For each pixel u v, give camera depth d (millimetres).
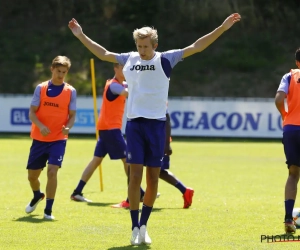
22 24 109625
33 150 21938
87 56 103000
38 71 100375
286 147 18719
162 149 17297
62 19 111000
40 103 21688
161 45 106562
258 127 78750
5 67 100500
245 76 100500
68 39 106375
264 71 101500
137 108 17156
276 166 46031
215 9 111188
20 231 19000
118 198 28125
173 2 111688
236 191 31031
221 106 79125
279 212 23547
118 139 26766
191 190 24609
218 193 30141
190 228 19891
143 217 17453
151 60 16984
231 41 106812
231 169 43469
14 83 98062
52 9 111875
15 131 80062
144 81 17031
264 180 36500
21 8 111812
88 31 108812
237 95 96938
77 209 24156
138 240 17031
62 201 26688
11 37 106625
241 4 112188
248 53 104625
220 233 18953
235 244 17156
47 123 21703
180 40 107438
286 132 18672
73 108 21906
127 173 26750
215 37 17203
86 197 28453
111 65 102125
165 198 28109
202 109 79312
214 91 97500
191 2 111812
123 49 106000
